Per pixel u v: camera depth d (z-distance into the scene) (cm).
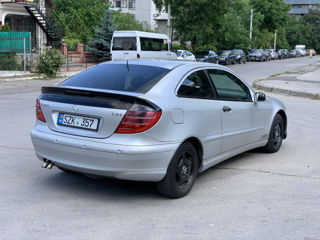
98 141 422
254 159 645
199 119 479
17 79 2038
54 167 582
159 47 2559
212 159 523
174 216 416
